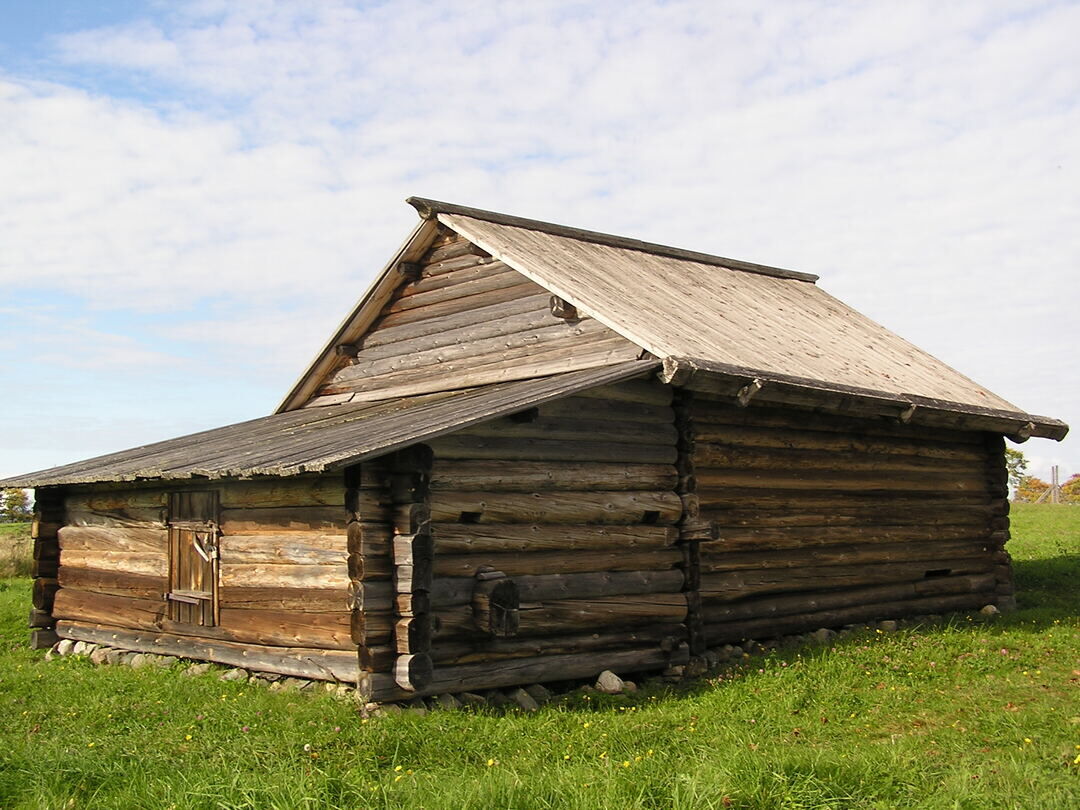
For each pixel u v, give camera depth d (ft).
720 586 41.22
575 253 50.78
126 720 31.04
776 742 28.19
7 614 54.24
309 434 40.65
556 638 35.86
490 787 22.80
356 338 53.88
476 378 47.39
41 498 47.83
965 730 29.76
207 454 40.55
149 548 42.16
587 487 37.14
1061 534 85.40
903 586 49.93
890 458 49.67
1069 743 27.73
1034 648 41.22
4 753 26.13
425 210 48.29
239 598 37.29
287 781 23.29
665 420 40.04
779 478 44.01
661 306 46.37
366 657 31.78
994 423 52.31
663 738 29.07
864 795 23.17
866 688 34.73
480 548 34.19
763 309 54.95
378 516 32.65
